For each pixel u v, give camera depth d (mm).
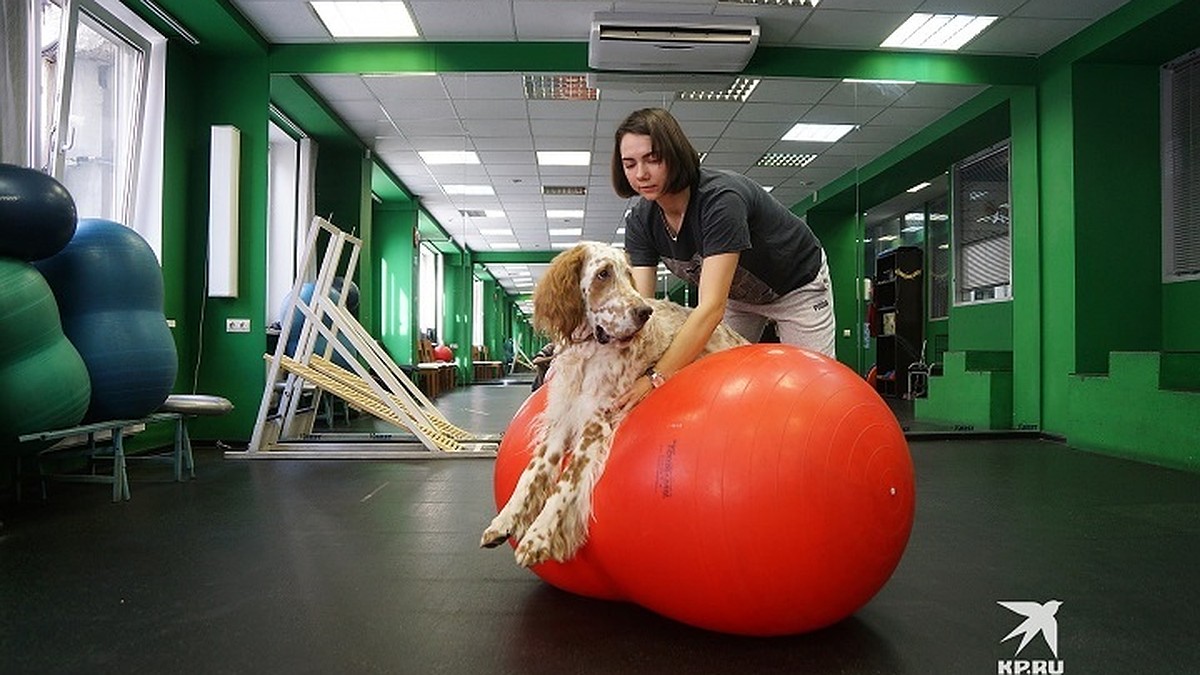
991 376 6316
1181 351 4836
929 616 1832
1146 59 5547
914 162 7898
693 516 1449
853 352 8805
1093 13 5254
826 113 6832
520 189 9688
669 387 1620
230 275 5457
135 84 5023
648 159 1751
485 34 5629
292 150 7434
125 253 3488
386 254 10031
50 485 3691
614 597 1859
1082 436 5215
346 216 7934
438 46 5742
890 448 1538
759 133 7375
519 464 1833
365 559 2359
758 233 1960
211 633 1712
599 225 11852
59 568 2246
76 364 3111
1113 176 5605
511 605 1909
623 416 1638
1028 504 3248
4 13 3436
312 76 5934
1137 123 5637
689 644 1639
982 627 1757
